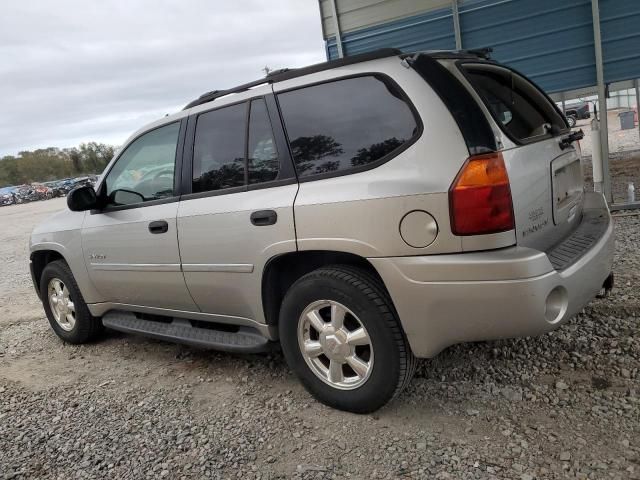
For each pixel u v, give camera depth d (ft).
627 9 20.98
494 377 10.62
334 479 8.26
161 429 10.39
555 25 22.47
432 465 8.24
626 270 14.88
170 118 12.62
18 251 40.50
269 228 10.10
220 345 11.64
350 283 9.31
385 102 9.19
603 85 21.85
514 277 8.03
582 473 7.65
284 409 10.53
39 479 9.22
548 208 9.76
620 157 39.68
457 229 8.32
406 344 9.23
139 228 12.69
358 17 26.53
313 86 10.08
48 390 12.96
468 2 23.89
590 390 9.75
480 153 8.29
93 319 15.62
